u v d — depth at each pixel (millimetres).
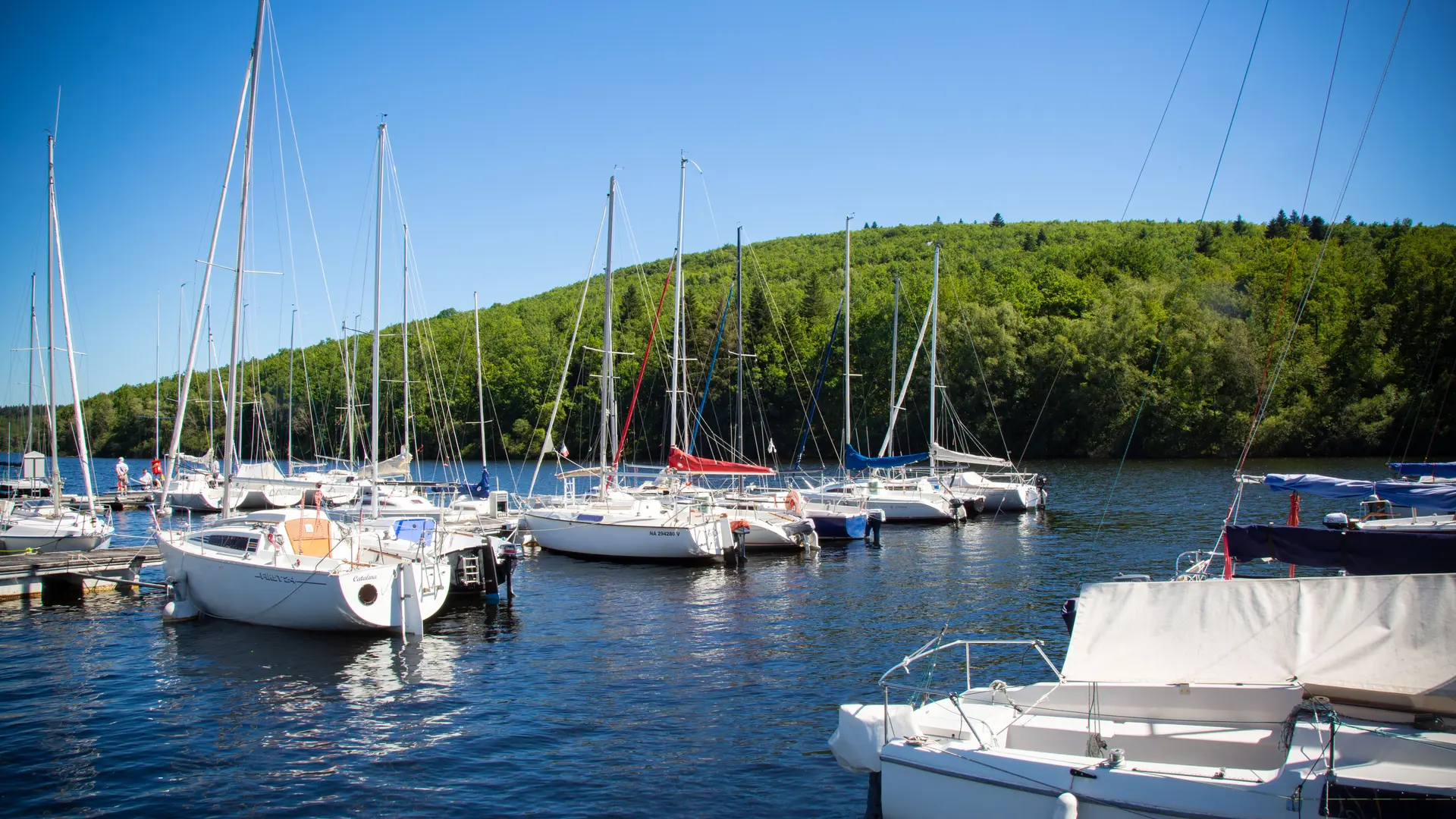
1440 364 57375
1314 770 8062
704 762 12703
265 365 93250
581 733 13930
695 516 30328
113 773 12672
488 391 99000
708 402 78000
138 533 39469
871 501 40906
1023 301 91438
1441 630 8531
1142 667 9359
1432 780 7676
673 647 18969
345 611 19578
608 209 33875
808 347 89688
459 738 13820
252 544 21344
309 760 13047
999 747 9477
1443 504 12773
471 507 37719
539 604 23391
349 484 49688
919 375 81000
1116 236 138125
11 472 60375
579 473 31844
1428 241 63531
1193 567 14016
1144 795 8094
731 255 145500
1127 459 77188
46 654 18734
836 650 18469
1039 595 23734
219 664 17984
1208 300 77562
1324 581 9117
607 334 33562
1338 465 61969
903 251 147125
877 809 10047
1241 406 71750
